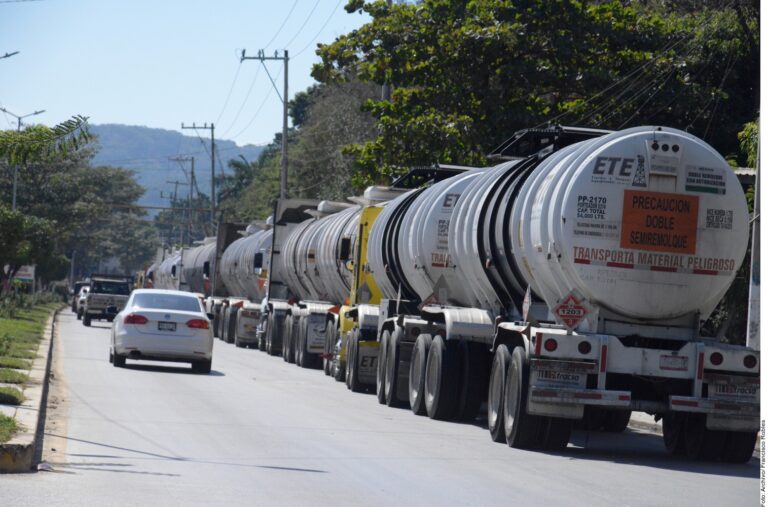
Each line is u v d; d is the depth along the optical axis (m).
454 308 53.16
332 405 57.78
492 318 51.09
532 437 41.62
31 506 26.22
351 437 43.34
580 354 39.75
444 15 95.75
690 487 34.22
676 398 40.00
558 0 92.88
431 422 51.50
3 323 119.88
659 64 90.00
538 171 44.34
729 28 89.12
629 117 91.00
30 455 32.28
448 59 94.56
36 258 187.88
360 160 97.50
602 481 34.50
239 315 124.88
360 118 184.12
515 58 94.25
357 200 80.06
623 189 40.12
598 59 94.38
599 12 94.75
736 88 90.25
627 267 40.09
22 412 43.25
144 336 74.75
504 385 43.19
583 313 40.25
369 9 101.94
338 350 75.88
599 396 39.69
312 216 108.62
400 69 96.62
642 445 48.03
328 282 87.69
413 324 58.44
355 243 75.19
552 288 42.50
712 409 40.00
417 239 58.44
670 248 40.19
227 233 155.50
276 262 110.88
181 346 75.06
